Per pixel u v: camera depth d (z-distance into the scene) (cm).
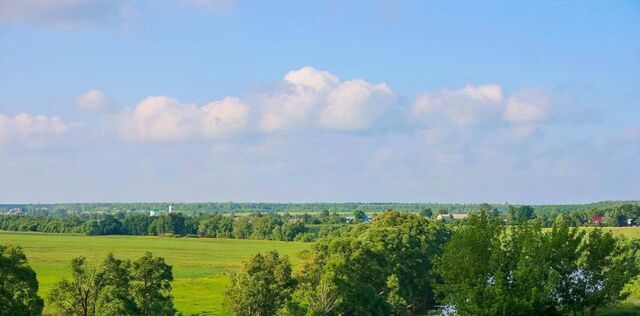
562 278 5706
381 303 9931
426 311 12569
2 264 6506
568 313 5897
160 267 7931
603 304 5706
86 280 7550
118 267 7681
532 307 5197
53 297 7438
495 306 5147
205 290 13975
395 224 15125
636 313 6906
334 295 9162
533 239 5697
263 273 8931
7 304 6362
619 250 6131
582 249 5797
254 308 8875
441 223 17162
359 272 10444
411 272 12125
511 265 5581
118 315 7369
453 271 5606
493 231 5738
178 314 9112
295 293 9606
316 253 10319
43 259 19462
